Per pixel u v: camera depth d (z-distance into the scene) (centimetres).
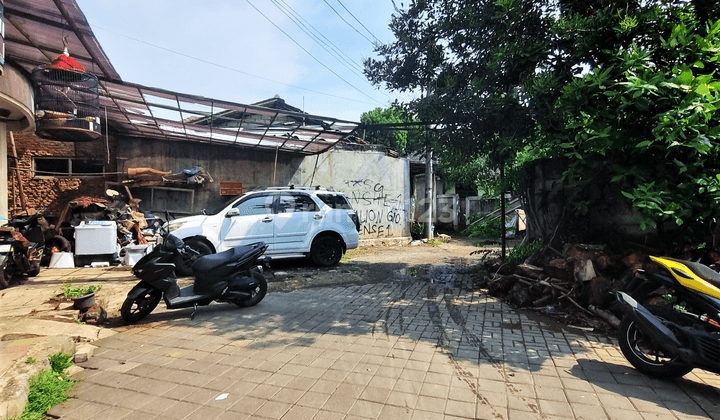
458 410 295
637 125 513
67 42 643
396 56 834
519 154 764
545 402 308
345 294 686
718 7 544
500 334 472
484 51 726
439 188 2453
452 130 753
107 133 1070
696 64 482
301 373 361
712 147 454
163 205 1205
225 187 1261
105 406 302
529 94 624
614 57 526
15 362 328
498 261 809
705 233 526
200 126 1038
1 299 576
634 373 364
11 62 688
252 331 484
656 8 542
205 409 297
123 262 915
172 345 436
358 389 329
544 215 746
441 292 705
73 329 457
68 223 988
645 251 562
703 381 349
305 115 901
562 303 570
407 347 429
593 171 573
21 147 1091
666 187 481
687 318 345
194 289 560
